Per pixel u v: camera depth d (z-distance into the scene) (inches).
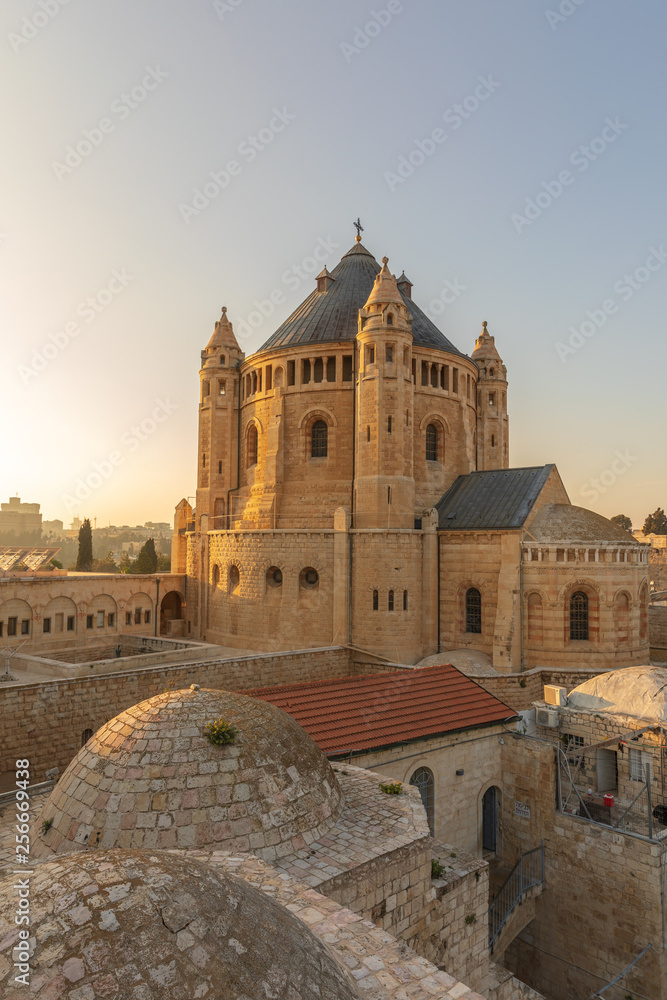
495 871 1147.3
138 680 1369.3
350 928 449.7
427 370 2295.8
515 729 1228.5
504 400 2704.2
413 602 1975.9
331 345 2236.7
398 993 388.2
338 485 2191.2
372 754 1005.8
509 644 1787.6
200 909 289.9
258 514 2284.7
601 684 1291.8
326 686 1177.4
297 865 587.8
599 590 1766.7
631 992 940.6
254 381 2490.2
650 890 941.8
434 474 2274.9
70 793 637.9
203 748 639.8
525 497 1977.1
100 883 292.7
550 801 1098.7
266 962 286.7
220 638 2301.9
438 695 1226.6
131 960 256.5
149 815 587.2
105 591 2363.4
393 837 657.6
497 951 957.2
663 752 1099.3
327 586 2022.6
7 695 1171.9
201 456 2625.5
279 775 655.1
